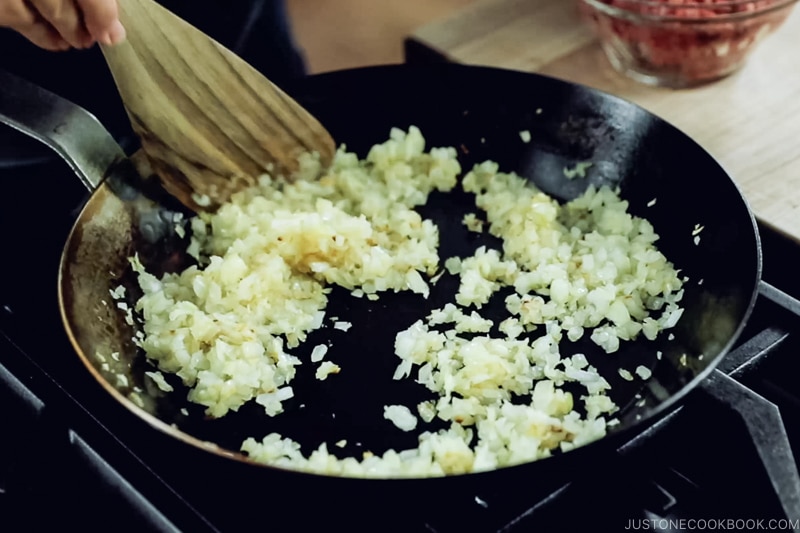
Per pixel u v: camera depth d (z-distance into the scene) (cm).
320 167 70
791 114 70
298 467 55
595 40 77
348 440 59
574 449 53
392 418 59
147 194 66
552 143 70
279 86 70
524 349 61
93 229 63
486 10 80
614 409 59
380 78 70
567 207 68
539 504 54
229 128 66
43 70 73
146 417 54
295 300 65
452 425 58
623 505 55
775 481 54
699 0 68
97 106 74
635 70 74
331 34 107
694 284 63
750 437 55
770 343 59
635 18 69
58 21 60
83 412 59
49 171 72
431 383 60
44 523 57
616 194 68
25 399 60
